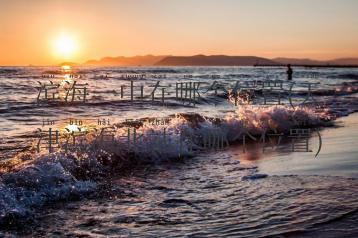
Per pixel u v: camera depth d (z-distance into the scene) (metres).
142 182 7.12
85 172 7.43
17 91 27.61
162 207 5.66
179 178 7.39
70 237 4.66
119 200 6.04
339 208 5.07
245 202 5.68
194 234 4.57
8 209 5.34
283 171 7.32
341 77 64.19
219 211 5.37
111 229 4.85
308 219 4.76
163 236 4.56
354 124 14.43
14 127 12.99
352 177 6.61
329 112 17.55
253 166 8.11
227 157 9.27
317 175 6.81
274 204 5.43
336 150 9.09
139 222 5.07
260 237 4.34
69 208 5.64
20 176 6.37
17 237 4.65
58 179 6.55
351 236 4.22
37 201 5.81
